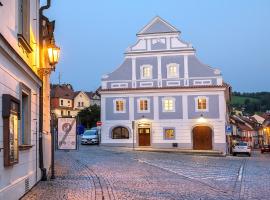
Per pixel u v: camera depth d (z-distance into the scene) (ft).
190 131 178.09
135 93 182.29
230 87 188.14
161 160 102.99
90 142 192.13
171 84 181.27
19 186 39.65
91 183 52.37
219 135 176.24
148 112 181.06
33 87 50.62
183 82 180.55
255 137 404.98
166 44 182.60
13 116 36.65
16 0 40.86
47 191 45.16
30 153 47.39
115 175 62.90
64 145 64.75
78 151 138.62
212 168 81.25
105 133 182.80
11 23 38.11
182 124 178.70
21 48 43.42
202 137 177.68
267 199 40.75
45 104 66.85
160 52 182.50
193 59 180.75
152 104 181.16
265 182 56.24
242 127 366.43
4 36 34.73
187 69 180.86
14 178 38.22
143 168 76.69
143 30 184.34
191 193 44.52
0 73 33.32
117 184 51.78
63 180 55.36
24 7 47.09
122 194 43.37
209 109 177.58
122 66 184.55
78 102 391.45
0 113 33.17
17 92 40.65
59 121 65.00
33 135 50.06
